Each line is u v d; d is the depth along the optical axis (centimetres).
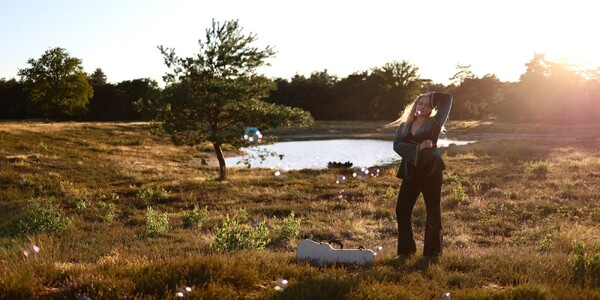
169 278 546
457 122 11469
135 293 516
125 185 2898
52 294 521
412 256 747
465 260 734
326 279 560
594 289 574
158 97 3181
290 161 4816
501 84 15138
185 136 3188
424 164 737
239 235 1079
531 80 11769
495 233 1495
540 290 541
